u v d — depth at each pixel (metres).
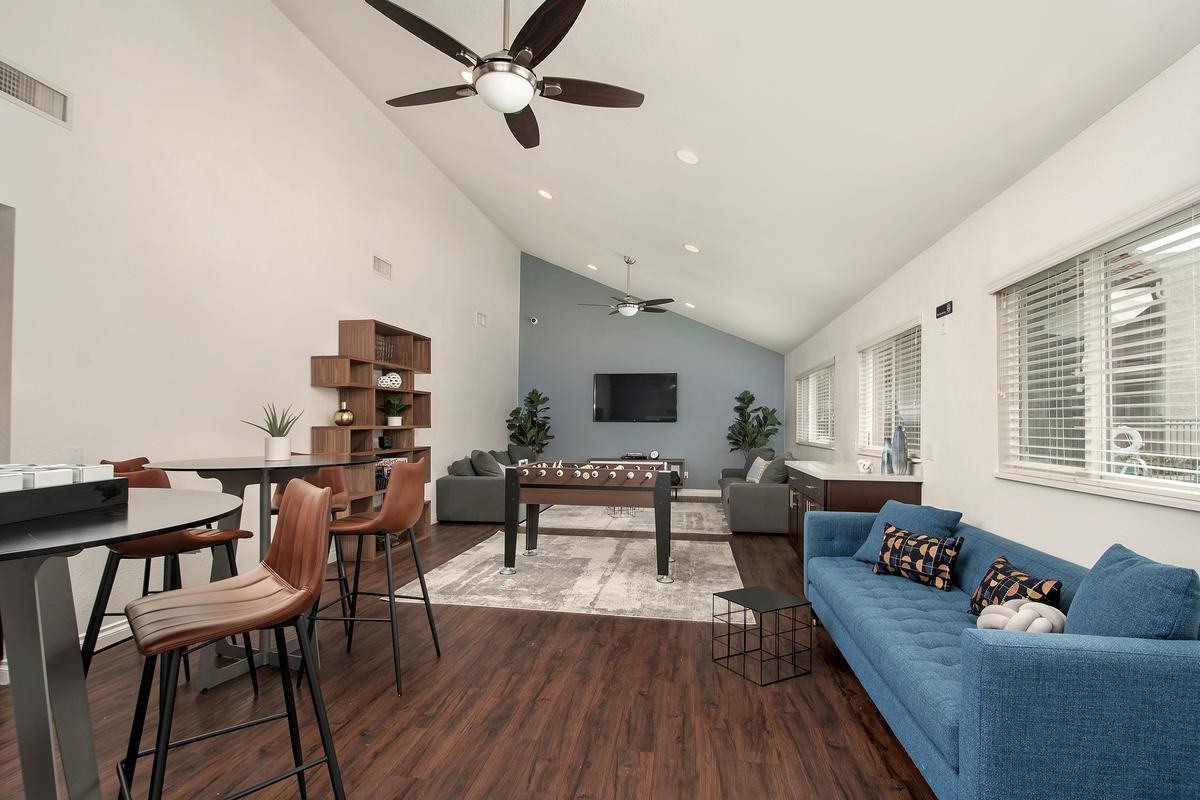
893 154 2.98
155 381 3.38
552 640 3.20
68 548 0.97
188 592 1.52
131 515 1.27
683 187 4.36
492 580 4.37
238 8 4.03
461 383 7.82
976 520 3.26
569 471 4.84
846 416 6.11
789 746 2.15
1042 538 2.64
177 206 3.54
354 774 1.95
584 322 10.42
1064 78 2.12
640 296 10.21
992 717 1.43
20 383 2.71
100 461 3.05
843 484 4.05
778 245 4.82
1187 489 1.90
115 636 3.07
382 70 4.92
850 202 3.64
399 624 3.44
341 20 4.36
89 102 3.01
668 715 2.38
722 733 2.24
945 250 3.65
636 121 3.63
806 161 3.34
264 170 4.26
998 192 2.99
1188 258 1.91
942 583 2.81
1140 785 1.41
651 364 10.24
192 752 2.06
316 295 4.82
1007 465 3.02
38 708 1.22
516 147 5.10
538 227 7.83
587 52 3.12
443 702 2.47
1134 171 2.08
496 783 1.91
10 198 2.67
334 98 5.08
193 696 2.48
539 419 10.31
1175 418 1.98
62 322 2.88
